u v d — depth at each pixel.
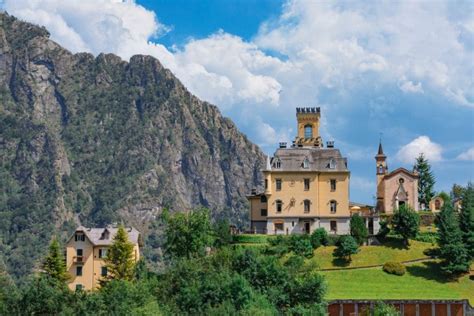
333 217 192.25
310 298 136.75
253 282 138.00
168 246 168.75
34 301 125.50
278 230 192.50
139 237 198.62
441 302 149.75
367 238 184.25
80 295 128.50
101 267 182.25
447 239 172.00
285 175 193.88
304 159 194.38
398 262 173.62
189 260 147.25
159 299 133.88
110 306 122.00
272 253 174.75
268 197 193.38
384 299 149.25
